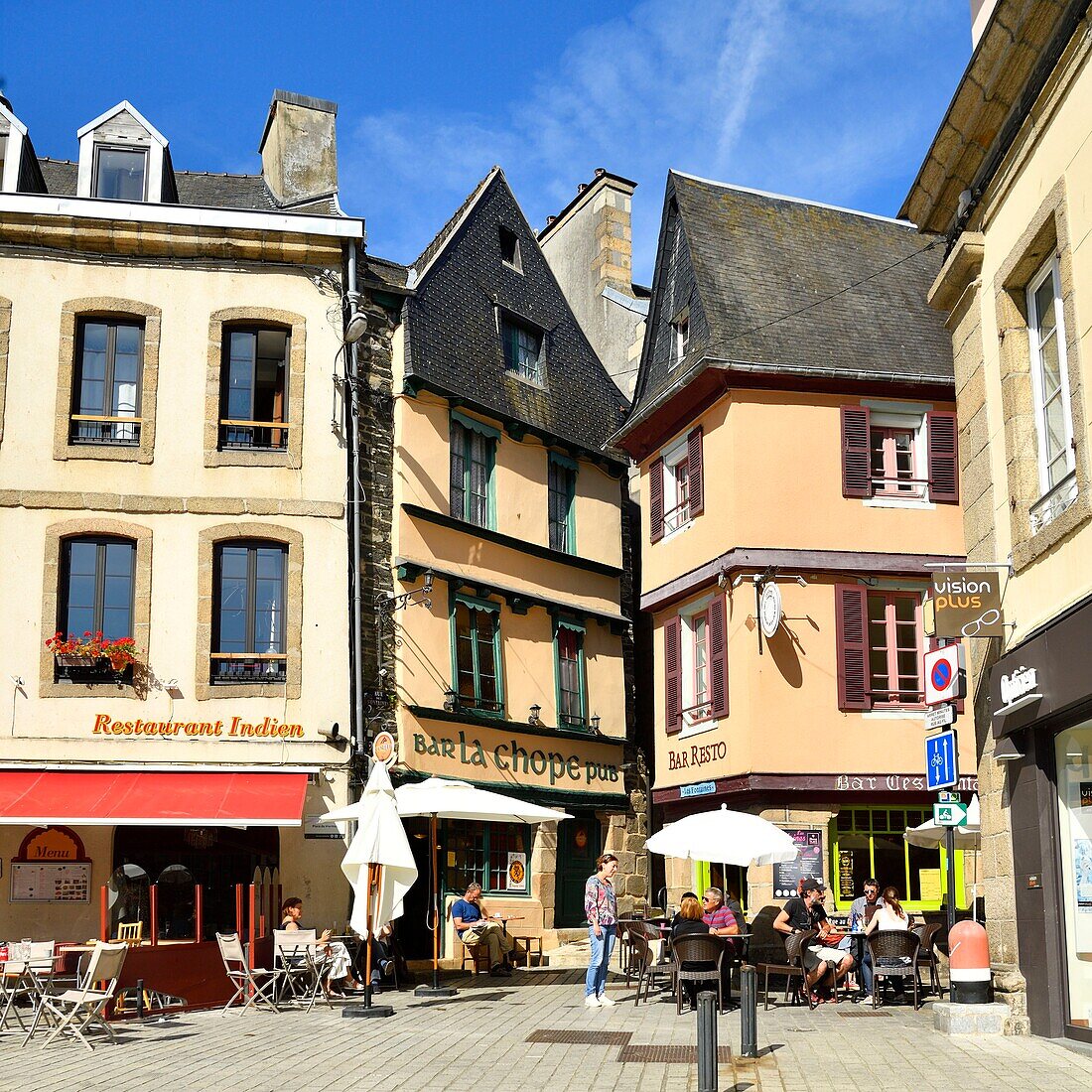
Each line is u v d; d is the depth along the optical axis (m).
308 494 19.20
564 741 23.28
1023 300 12.49
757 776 19.27
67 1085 9.91
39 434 18.56
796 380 20.52
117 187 20.16
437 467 21.41
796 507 20.20
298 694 18.58
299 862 18.16
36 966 12.95
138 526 18.56
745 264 21.78
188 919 17.88
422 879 20.53
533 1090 9.49
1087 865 10.95
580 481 24.92
